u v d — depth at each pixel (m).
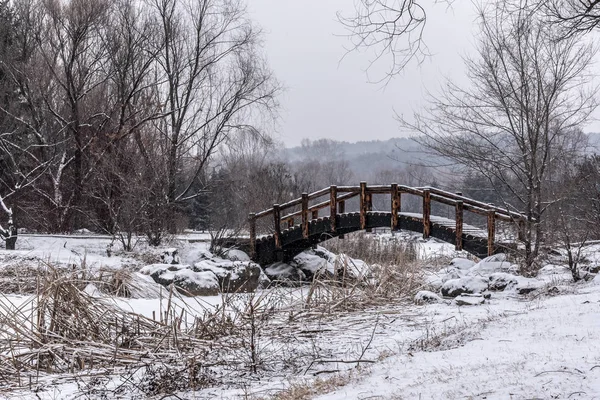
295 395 6.53
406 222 18.77
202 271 17.89
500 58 16.47
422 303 13.74
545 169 16.72
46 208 28.78
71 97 28.33
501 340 7.71
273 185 34.91
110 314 9.65
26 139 29.83
